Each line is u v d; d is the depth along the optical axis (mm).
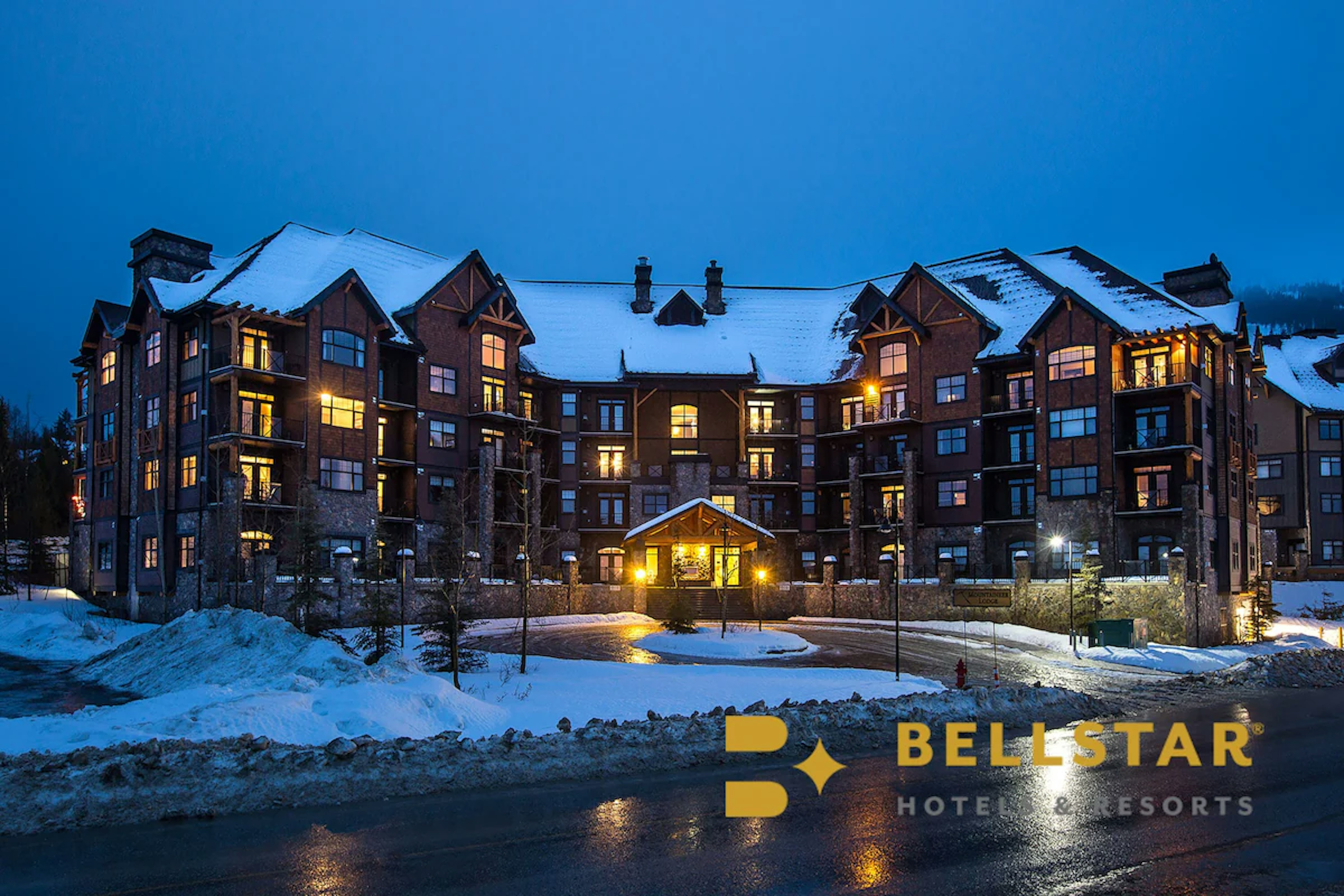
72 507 60156
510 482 58312
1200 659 38906
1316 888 11820
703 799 15836
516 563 52156
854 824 14469
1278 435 74750
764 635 41562
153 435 50312
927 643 43031
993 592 48906
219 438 46250
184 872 12062
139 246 53312
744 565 57750
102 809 14273
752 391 67062
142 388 52375
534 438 63844
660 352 67500
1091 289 58844
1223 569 53594
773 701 24016
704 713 22109
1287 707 27953
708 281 72812
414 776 16406
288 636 27031
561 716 21391
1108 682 33188
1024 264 63406
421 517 55000
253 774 15773
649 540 55031
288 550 44719
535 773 17125
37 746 16734
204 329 48125
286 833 13656
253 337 48250
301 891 11422
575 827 14109
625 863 12508
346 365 50906
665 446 66625
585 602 53562
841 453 67000
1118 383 52969
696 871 12250
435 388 56688
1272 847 13469
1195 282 59469
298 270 52688
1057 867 12500
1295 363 79250
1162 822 14703
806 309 73938
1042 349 55594
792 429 67250
